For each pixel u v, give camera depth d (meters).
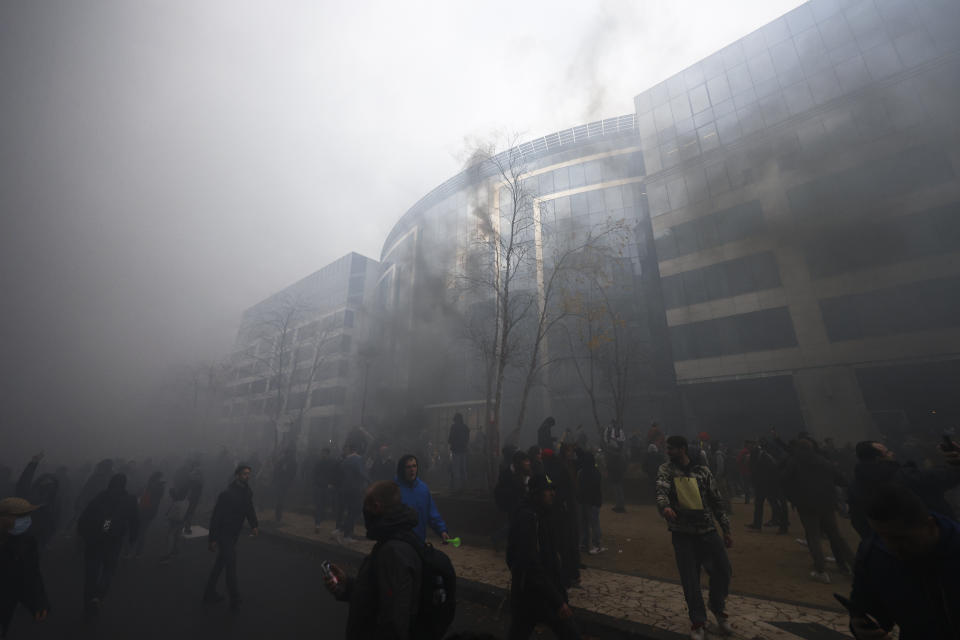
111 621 4.89
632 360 23.95
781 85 25.27
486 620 4.85
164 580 6.62
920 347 18.14
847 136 22.14
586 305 18.78
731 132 26.59
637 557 6.64
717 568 3.88
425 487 4.30
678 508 4.02
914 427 18.03
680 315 25.45
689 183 27.38
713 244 25.42
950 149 19.20
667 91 30.34
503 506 5.86
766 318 22.55
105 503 5.41
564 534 5.24
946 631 1.35
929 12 21.23
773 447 8.52
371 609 1.93
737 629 3.91
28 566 3.31
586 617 4.33
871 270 20.06
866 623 1.61
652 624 4.12
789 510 10.35
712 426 23.52
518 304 14.88
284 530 9.96
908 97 20.83
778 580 5.35
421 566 2.04
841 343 20.17
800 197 23.00
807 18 25.12
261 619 4.95
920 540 1.40
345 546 8.16
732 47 27.89
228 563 5.39
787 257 22.58
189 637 4.44
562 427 26.59
